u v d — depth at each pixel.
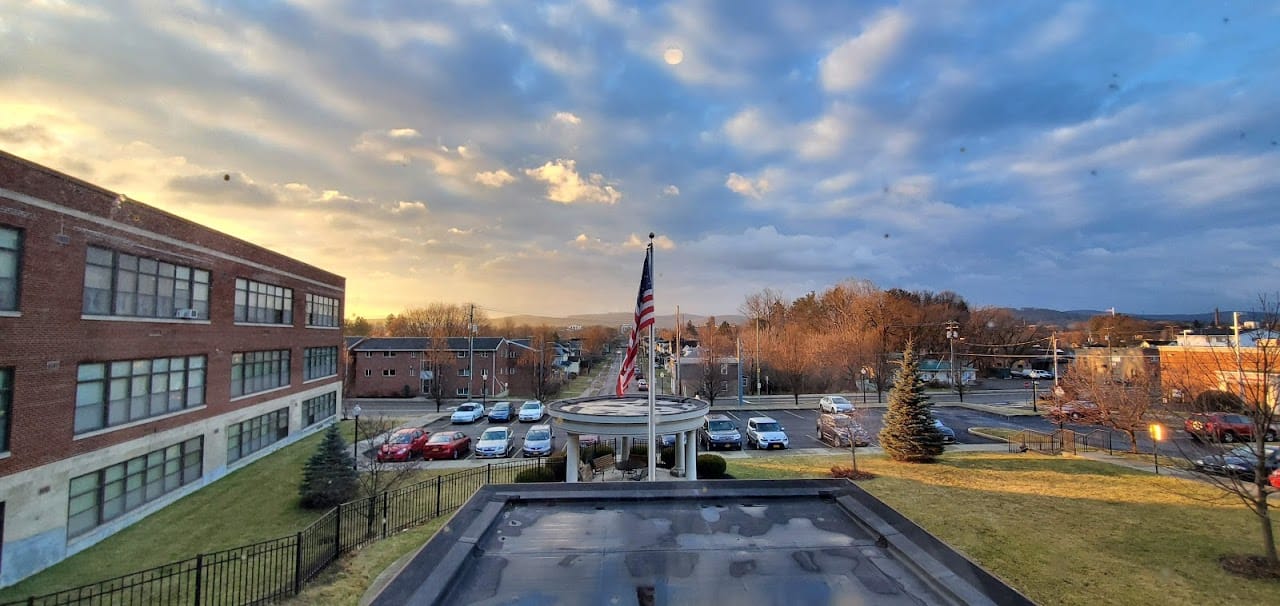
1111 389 24.28
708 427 27.97
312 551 12.48
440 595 4.86
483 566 5.66
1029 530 13.34
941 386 61.97
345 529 14.35
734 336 97.62
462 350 55.25
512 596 5.00
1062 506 15.39
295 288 29.94
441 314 95.19
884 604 4.83
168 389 18.64
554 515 7.17
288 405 28.91
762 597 4.97
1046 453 24.28
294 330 29.72
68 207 14.27
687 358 64.81
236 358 23.47
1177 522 13.74
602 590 5.11
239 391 23.72
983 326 76.50
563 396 58.22
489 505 7.29
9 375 12.55
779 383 58.94
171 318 18.78
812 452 26.20
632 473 17.98
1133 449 23.38
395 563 11.98
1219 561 11.21
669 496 7.79
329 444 17.45
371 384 54.75
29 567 12.62
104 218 15.64
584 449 22.00
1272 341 16.31
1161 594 9.89
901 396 22.88
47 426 13.40
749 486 7.96
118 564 12.94
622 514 7.22
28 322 12.99
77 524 14.24
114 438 15.66
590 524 6.84
